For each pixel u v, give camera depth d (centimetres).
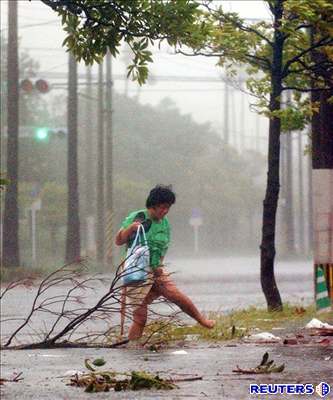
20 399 1574
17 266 7256
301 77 3391
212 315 3142
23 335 2967
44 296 4672
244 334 2523
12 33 7256
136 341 2395
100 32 2173
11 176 7262
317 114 3209
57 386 1714
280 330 2669
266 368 1820
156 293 2425
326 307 3125
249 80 3334
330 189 3159
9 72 7269
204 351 2211
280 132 3303
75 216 8275
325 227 3144
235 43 3169
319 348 2211
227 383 1691
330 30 2930
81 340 2661
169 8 2142
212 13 3180
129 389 1652
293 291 5172
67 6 2142
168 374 1819
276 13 3145
